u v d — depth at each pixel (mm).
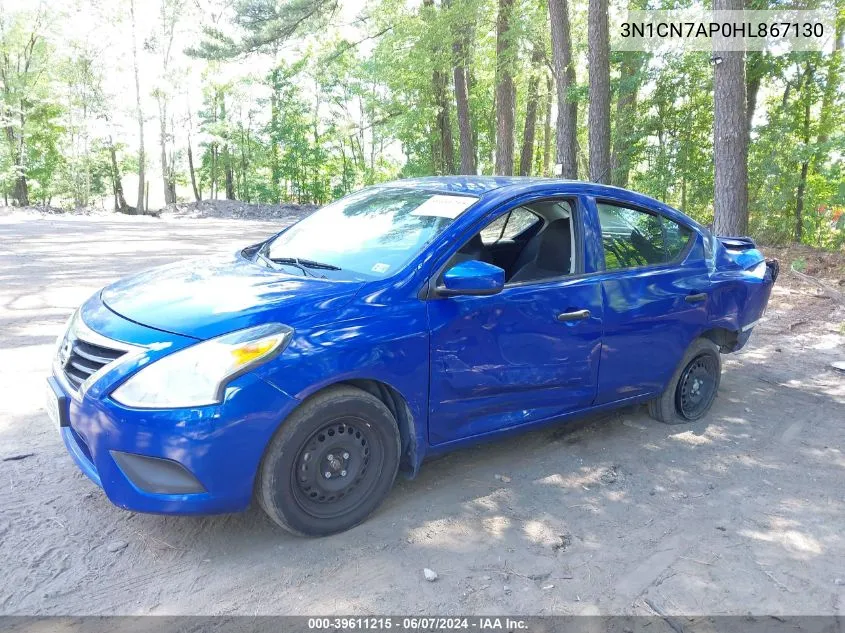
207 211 31516
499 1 21828
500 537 3236
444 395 3396
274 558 2973
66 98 41969
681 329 4477
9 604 2592
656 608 2752
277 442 2877
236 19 27438
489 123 36312
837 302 9219
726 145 11297
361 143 49469
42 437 4125
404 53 27000
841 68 14031
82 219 25516
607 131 15250
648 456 4254
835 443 4578
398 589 2793
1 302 7832
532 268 3955
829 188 13992
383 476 3264
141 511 2783
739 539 3318
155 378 2732
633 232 4344
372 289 3213
